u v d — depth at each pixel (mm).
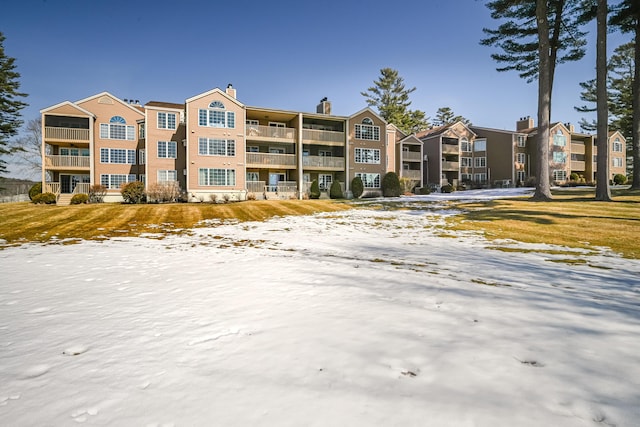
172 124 28109
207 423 2062
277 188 30281
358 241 11742
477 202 23641
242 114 28516
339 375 2604
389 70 59469
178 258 8555
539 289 5480
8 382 2611
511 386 2408
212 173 27375
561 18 25062
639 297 5109
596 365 2727
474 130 48094
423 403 2213
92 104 27609
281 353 3016
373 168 33938
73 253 9469
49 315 4211
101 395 2408
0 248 10555
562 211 17016
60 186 27688
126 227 15789
